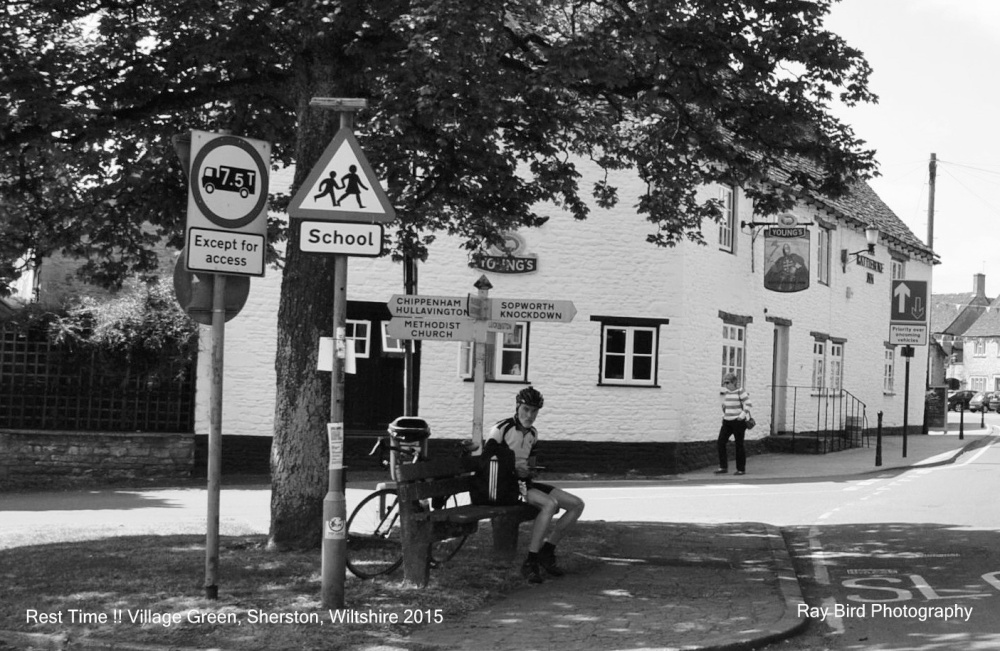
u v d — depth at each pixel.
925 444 33.69
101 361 21.66
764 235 26.27
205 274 8.84
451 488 10.05
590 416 23.95
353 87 11.95
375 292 23.47
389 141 13.41
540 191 15.08
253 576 9.63
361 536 10.77
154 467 21.75
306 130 11.60
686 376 24.41
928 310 27.56
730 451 26.75
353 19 11.20
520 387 23.81
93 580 9.41
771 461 26.56
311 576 9.65
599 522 14.32
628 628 8.27
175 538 12.11
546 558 10.27
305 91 11.71
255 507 16.97
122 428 21.81
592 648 7.69
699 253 25.05
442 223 15.67
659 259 24.19
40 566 10.16
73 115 12.46
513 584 9.83
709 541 12.84
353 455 22.98
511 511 10.03
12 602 8.61
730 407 23.67
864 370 36.66
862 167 13.27
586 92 13.65
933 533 14.12
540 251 23.94
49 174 14.72
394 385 23.56
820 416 32.75
